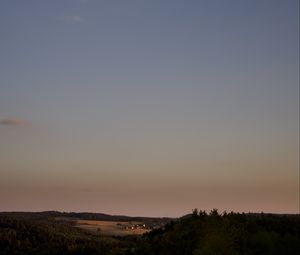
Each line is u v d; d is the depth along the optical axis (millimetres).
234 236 141000
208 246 136125
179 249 148000
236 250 137500
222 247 135250
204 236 142875
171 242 154375
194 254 136750
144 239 191375
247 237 143000
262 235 143500
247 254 136000
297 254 137750
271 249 138875
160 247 158750
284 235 148875
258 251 138375
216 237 137500
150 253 160750
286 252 138500
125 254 181875
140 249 169625
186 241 148875
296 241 142625
